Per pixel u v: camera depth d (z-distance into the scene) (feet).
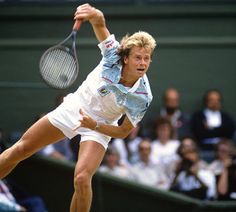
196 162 80.33
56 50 47.88
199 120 90.58
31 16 99.09
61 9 99.19
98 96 47.67
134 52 46.39
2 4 99.96
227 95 99.91
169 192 78.23
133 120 48.29
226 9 100.22
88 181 47.26
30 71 97.71
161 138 84.33
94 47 97.81
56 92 96.94
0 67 97.66
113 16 99.19
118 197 79.10
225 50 100.01
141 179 81.00
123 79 47.44
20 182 79.56
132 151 84.33
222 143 82.94
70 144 82.07
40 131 48.57
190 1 101.04
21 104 96.84
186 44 99.45
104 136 48.42
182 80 99.55
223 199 79.97
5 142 79.41
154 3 100.68
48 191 79.71
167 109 91.81
